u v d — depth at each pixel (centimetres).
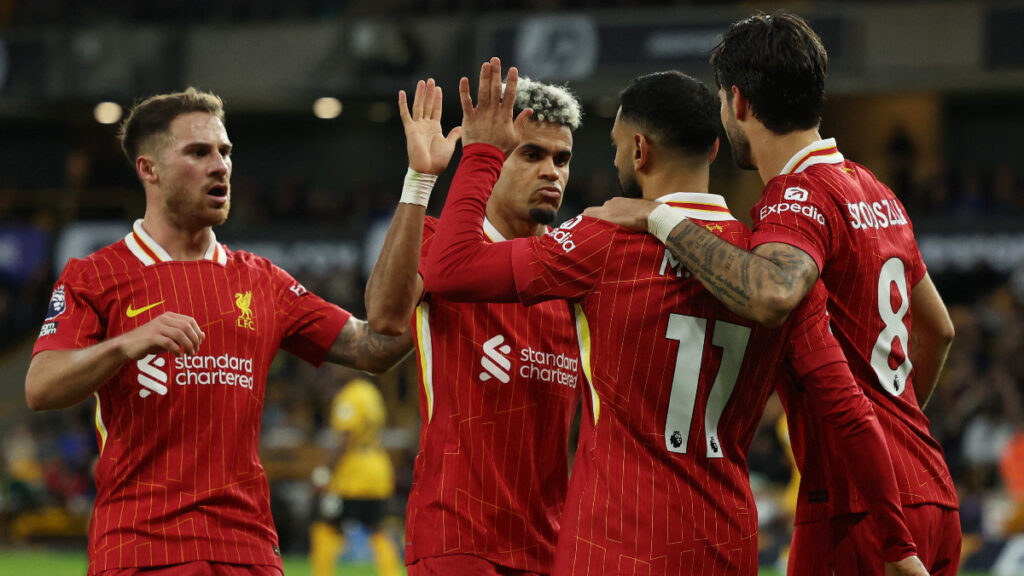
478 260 1207
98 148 8656
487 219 1534
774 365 1214
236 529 1359
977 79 6319
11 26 8081
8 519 5931
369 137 8775
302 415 6256
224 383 1379
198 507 1343
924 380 1405
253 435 1410
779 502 4622
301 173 8869
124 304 1375
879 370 1260
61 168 9012
